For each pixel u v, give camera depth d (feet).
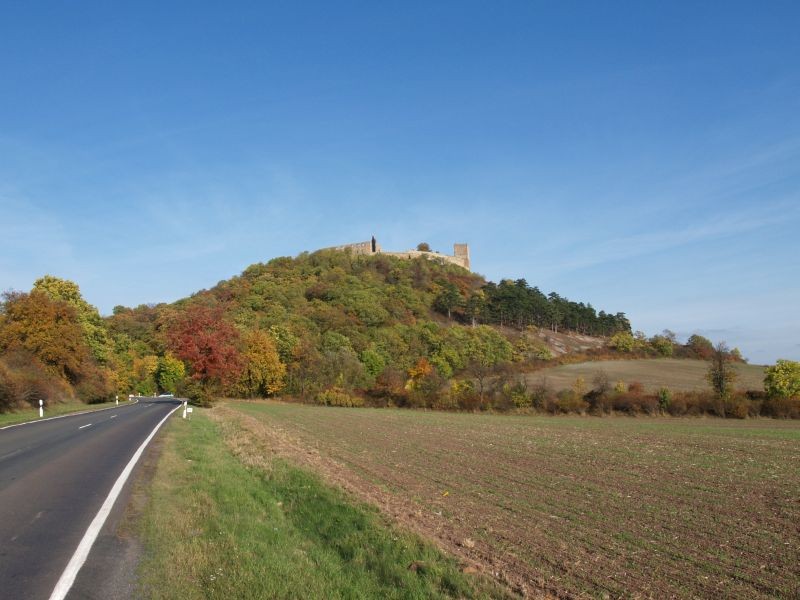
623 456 80.94
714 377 219.82
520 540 35.27
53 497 37.68
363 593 24.16
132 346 372.99
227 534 30.07
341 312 377.50
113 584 22.79
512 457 77.56
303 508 39.91
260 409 200.75
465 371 327.67
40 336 180.04
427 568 27.58
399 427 130.72
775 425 168.45
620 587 27.63
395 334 366.84
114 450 62.85
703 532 38.42
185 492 40.60
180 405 185.47
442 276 574.97
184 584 23.03
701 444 100.83
